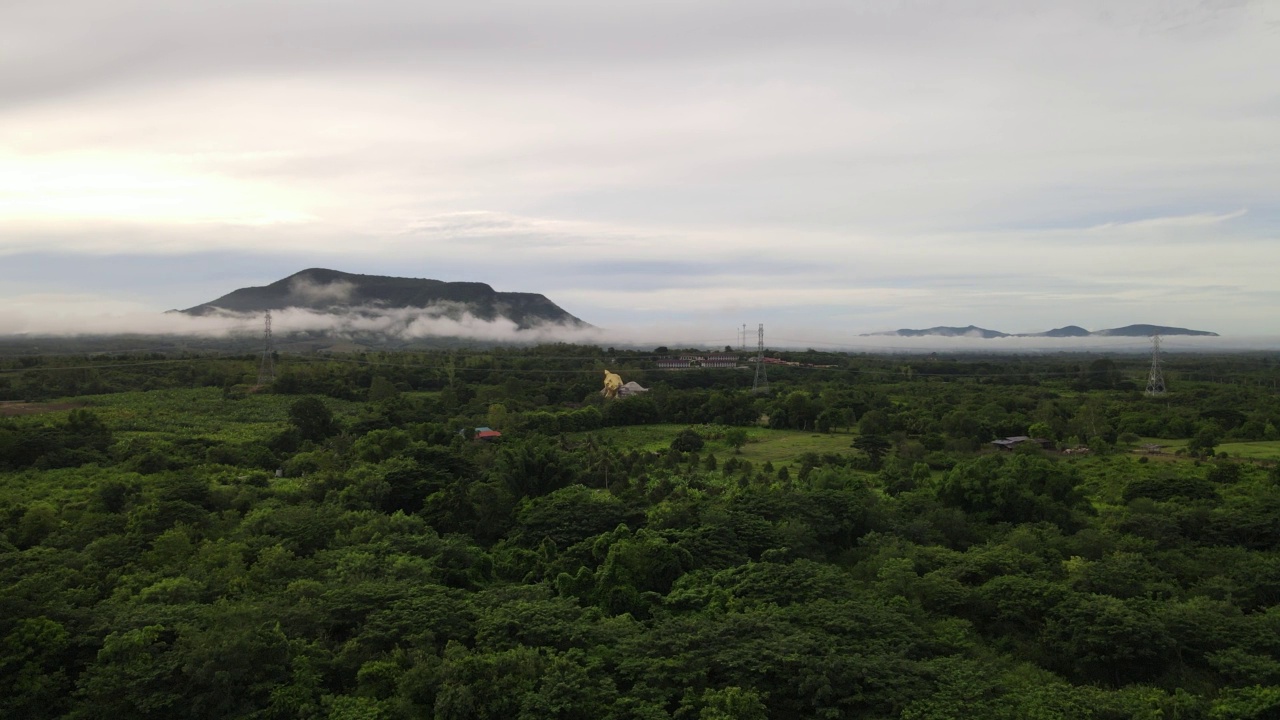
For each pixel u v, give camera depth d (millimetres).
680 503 78938
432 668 44344
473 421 148375
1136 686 49812
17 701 41594
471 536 79438
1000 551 66938
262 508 77375
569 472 94750
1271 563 63812
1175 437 141125
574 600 56656
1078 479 91062
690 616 56031
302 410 127625
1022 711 43312
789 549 68250
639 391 192375
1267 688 45406
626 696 43438
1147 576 63125
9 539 68000
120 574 58312
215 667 42781
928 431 138250
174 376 177875
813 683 44000
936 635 53750
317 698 43781
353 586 53875
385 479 88312
